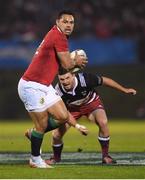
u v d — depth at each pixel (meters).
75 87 26.34
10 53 78.62
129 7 89.81
